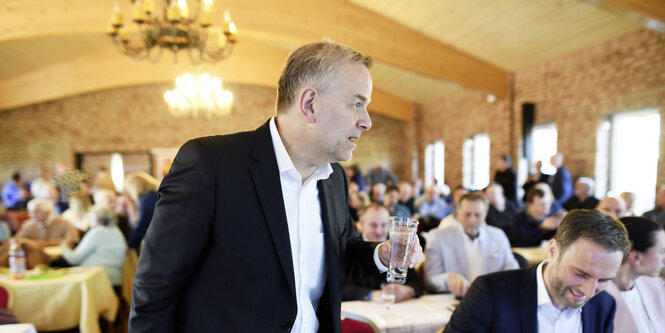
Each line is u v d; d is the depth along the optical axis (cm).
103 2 520
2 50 695
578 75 525
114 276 343
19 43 689
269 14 579
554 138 588
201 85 593
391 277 95
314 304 97
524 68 634
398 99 1038
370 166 1087
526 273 127
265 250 82
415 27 628
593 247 103
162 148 988
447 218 271
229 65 920
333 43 84
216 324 81
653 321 149
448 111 894
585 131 517
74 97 957
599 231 103
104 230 346
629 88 452
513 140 666
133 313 80
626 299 147
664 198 357
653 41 422
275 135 89
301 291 91
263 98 1027
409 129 1068
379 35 623
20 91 849
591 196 450
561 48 538
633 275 143
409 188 586
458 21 561
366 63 84
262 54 932
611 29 459
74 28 511
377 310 193
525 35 535
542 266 125
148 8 339
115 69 889
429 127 988
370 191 830
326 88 80
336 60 80
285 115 87
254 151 87
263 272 82
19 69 805
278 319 83
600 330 123
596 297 125
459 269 251
